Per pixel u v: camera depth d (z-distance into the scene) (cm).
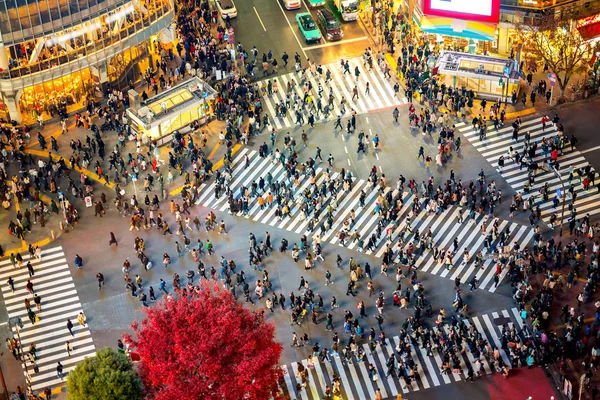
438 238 9744
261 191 10319
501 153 10625
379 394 8331
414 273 9212
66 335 9106
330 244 9762
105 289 9481
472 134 10856
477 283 9288
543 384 8456
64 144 10988
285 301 9256
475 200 9912
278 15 12838
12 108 11081
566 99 11150
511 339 8681
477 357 8650
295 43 12350
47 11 10594
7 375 8819
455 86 11338
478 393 8438
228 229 9969
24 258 9788
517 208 9969
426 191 10106
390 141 10862
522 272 9162
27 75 10881
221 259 9638
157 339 7356
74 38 10956
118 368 7538
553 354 8600
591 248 9525
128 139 10994
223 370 7256
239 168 10631
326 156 10719
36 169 10694
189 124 11081
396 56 12069
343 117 11212
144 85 11800
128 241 9912
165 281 9512
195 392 7175
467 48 11988
